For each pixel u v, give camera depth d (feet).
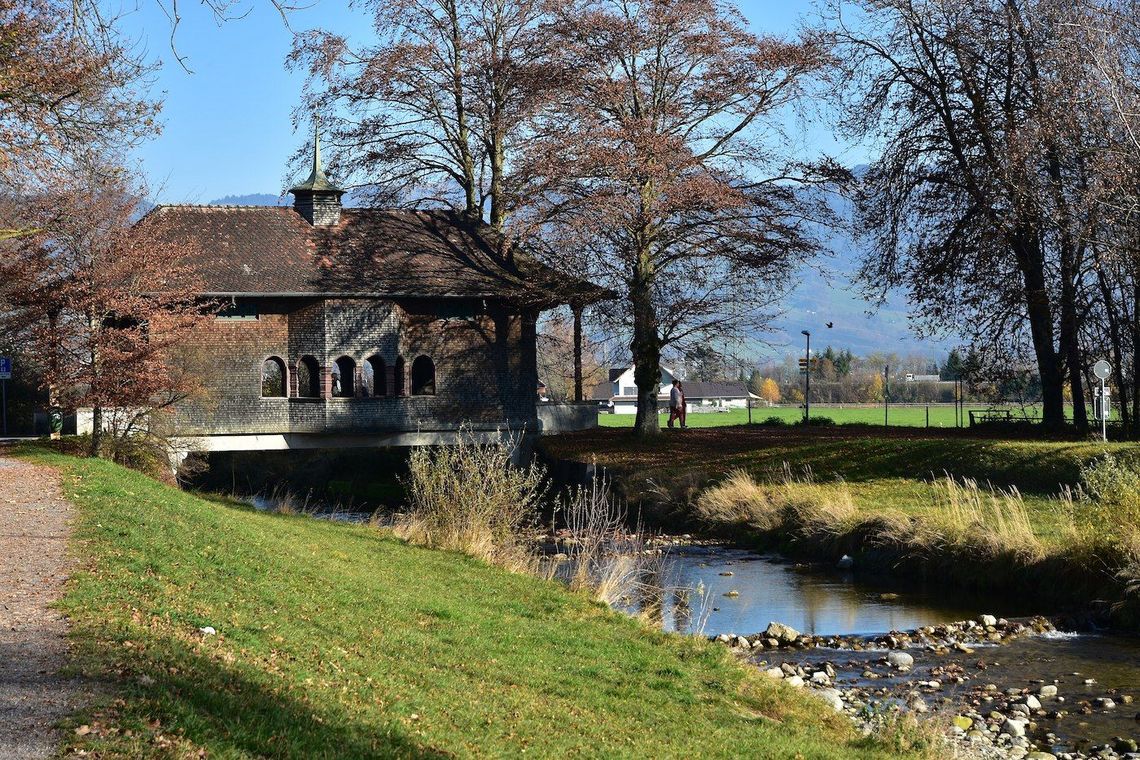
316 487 156.66
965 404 349.61
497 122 145.59
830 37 121.70
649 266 126.52
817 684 42.88
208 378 132.46
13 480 65.36
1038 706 39.91
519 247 133.08
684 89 124.57
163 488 72.23
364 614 37.81
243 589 37.45
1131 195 92.94
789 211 123.03
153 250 101.45
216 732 20.77
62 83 74.13
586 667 35.96
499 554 62.34
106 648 25.76
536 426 147.84
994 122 110.11
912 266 120.37
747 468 104.88
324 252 143.23
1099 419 124.06
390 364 140.46
